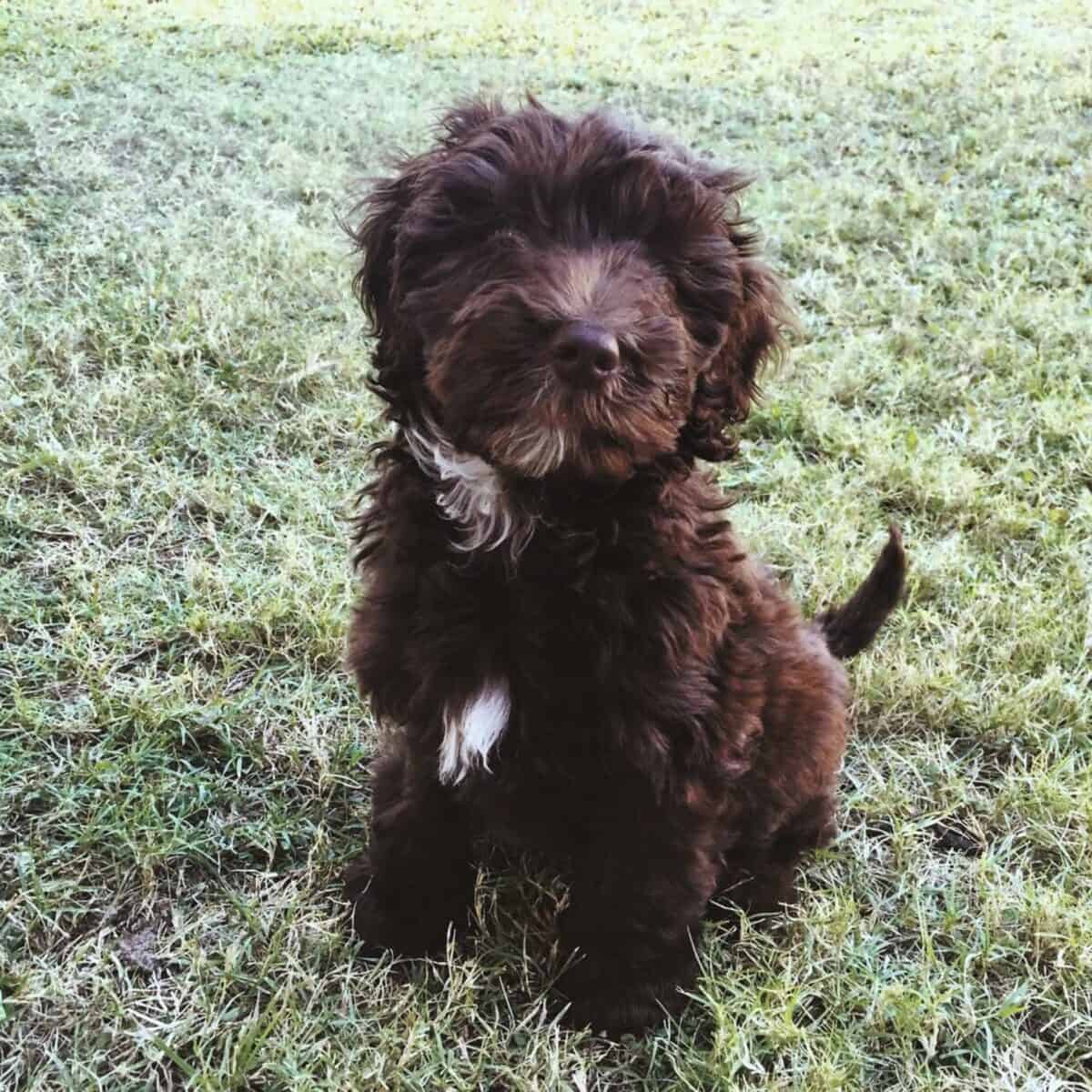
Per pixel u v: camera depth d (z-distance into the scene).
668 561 0.58
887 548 0.74
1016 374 1.12
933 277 1.31
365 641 0.62
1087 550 0.92
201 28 2.15
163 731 0.74
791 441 1.03
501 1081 0.59
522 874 0.68
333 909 0.66
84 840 0.67
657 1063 0.61
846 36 2.40
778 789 0.64
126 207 1.32
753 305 0.62
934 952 0.65
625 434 0.52
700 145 1.68
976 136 1.73
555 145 0.56
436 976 0.63
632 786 0.58
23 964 0.62
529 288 0.52
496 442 0.53
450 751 0.58
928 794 0.74
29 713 0.73
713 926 0.66
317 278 1.20
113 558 0.86
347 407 1.02
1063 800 0.72
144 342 1.08
